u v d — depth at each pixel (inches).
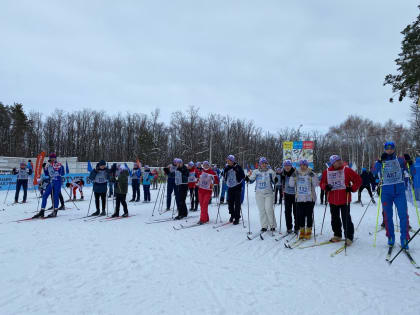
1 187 588.4
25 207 384.5
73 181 477.7
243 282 130.6
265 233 235.8
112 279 132.0
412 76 466.9
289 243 204.4
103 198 318.7
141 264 154.0
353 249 186.7
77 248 182.7
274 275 140.0
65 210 363.6
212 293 118.2
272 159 1946.4
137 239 210.7
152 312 100.9
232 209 279.4
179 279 133.6
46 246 186.2
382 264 156.5
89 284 125.6
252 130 2038.6
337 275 140.1
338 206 202.1
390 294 117.6
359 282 130.7
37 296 112.7
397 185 182.5
